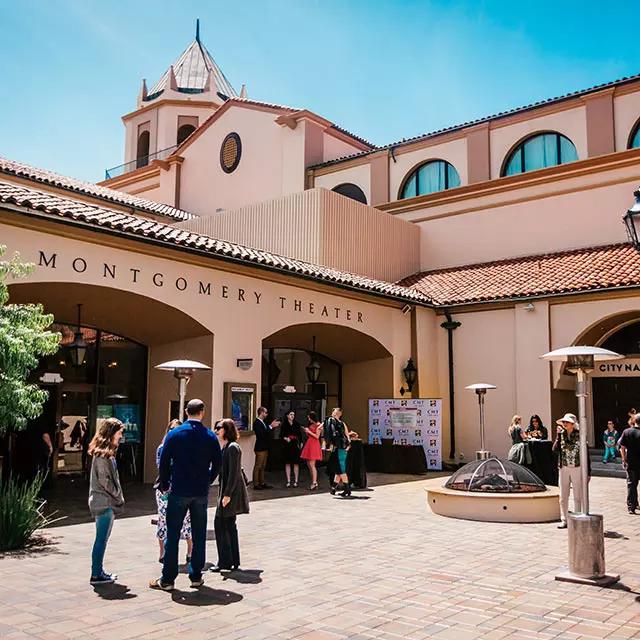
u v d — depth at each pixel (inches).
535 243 892.6
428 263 980.6
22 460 560.7
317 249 817.5
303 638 216.7
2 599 255.1
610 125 855.1
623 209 831.7
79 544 355.3
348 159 1053.2
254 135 1138.7
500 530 405.4
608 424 767.7
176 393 627.8
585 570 285.9
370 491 581.9
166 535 285.9
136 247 530.0
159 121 1414.9
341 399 849.5
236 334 609.9
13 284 468.4
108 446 284.0
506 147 938.1
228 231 932.6
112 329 624.7
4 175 801.6
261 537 378.9
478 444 797.9
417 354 812.6
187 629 223.6
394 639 216.5
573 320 745.0
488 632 223.3
